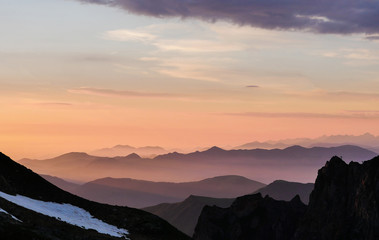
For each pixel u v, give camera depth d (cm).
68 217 9375
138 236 9906
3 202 8125
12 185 9881
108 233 9200
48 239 6562
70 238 7519
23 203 8894
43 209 9144
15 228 6462
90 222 9619
